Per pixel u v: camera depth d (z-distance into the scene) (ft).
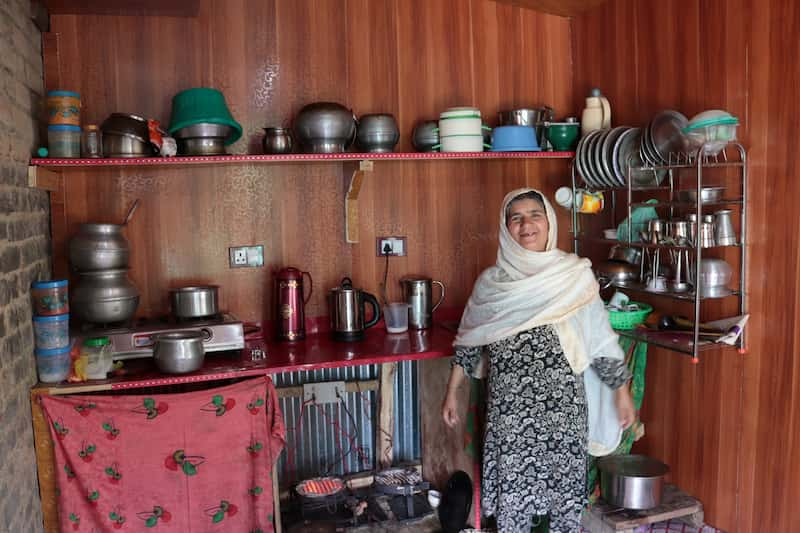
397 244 10.18
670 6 8.71
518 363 7.25
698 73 8.31
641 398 8.90
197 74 9.22
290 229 9.77
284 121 9.59
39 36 8.52
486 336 7.54
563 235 10.70
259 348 8.86
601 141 8.90
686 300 8.41
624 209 9.74
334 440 10.16
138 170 9.19
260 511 8.00
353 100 9.82
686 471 8.77
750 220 7.65
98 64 8.91
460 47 10.19
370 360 8.30
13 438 6.62
